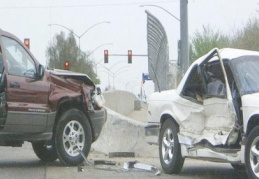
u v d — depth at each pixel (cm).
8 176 1070
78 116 1215
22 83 1130
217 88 1011
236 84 952
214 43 4825
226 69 998
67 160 1198
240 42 4419
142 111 4356
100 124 1274
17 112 1116
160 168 1202
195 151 1023
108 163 1239
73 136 1207
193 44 4919
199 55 4828
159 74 2272
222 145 968
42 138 1164
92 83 1277
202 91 1070
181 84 1101
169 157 1106
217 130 1005
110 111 1700
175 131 1089
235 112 946
